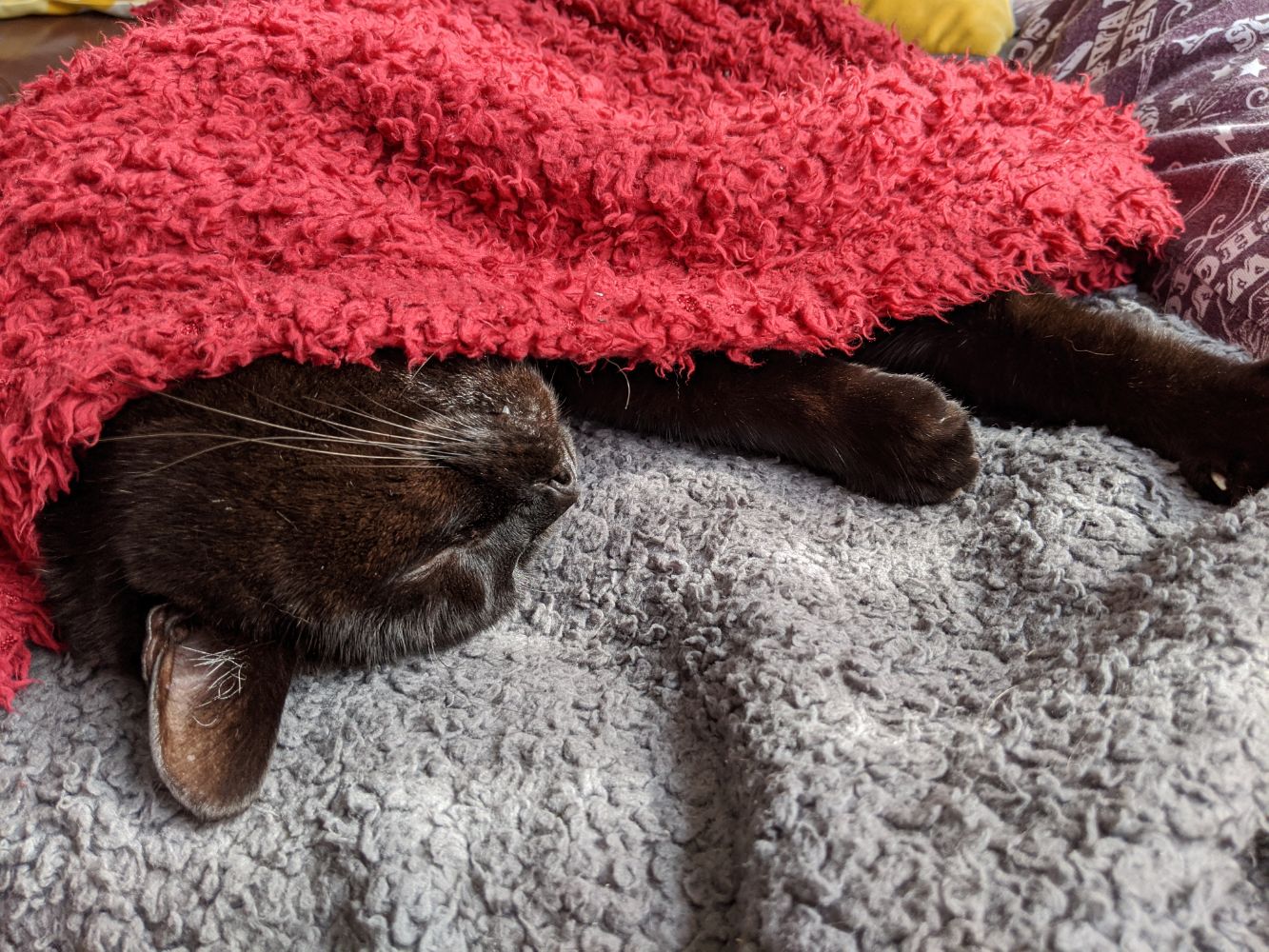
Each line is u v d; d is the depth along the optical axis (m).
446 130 0.26
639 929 0.20
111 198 0.24
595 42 0.33
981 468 0.28
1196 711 0.19
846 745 0.21
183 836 0.23
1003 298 0.29
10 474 0.23
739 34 0.33
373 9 0.28
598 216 0.27
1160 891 0.17
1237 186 0.31
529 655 0.26
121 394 0.24
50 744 0.24
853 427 0.28
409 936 0.20
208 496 0.24
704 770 0.22
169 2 0.34
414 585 0.26
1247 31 0.34
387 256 0.25
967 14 0.41
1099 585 0.24
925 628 0.24
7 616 0.24
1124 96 0.36
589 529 0.28
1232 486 0.25
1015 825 0.19
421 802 0.22
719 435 0.30
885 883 0.18
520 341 0.26
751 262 0.28
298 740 0.25
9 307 0.24
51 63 0.38
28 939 0.22
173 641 0.24
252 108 0.26
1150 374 0.27
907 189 0.28
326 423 0.25
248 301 0.24
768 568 0.25
